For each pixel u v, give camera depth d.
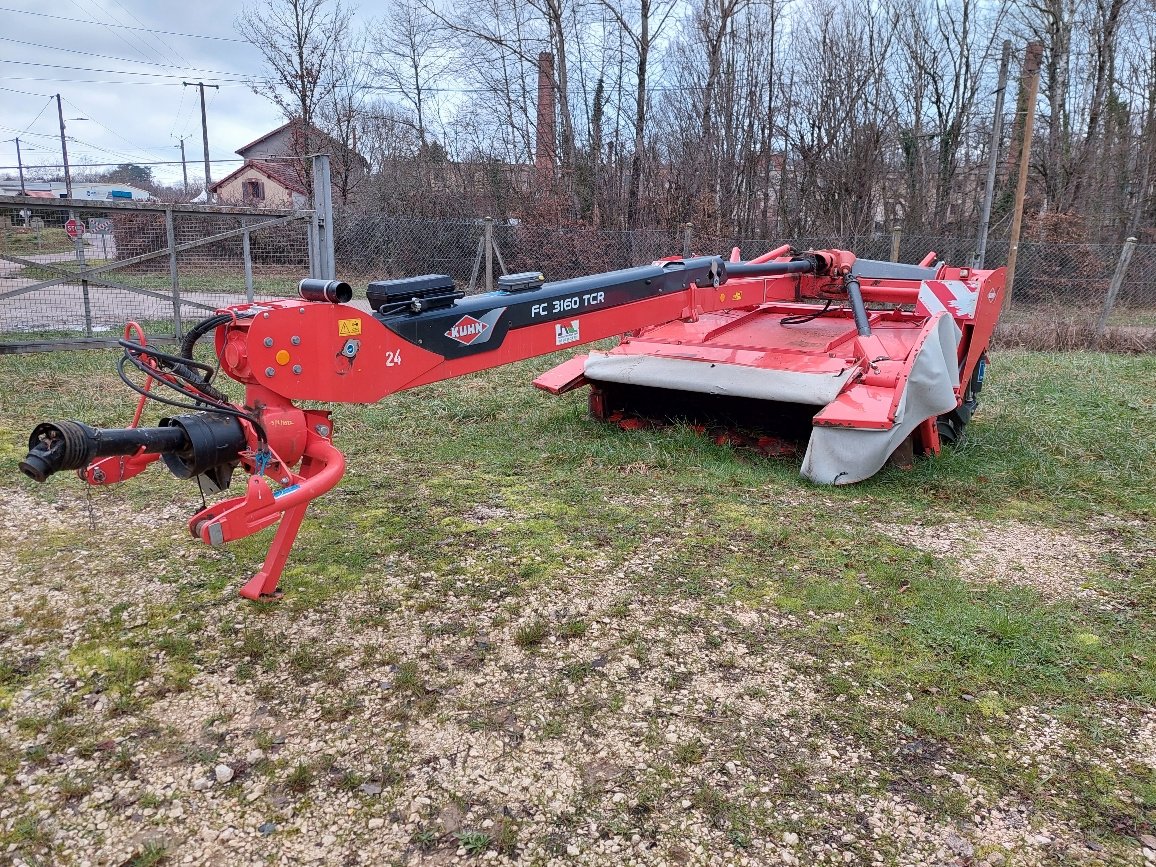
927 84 24.08
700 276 4.91
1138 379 9.16
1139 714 2.91
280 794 2.43
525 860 2.20
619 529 4.43
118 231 14.88
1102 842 2.30
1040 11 23.45
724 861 2.21
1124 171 24.03
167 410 6.70
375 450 5.84
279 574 3.54
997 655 3.22
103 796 2.40
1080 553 4.32
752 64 21.56
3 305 12.82
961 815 2.40
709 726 2.78
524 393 7.78
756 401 6.14
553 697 2.93
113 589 3.63
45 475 2.46
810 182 22.58
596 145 21.81
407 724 2.77
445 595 3.66
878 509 4.85
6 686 2.91
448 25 22.31
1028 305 16.30
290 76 25.72
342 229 17.69
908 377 5.05
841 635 3.38
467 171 22.44
